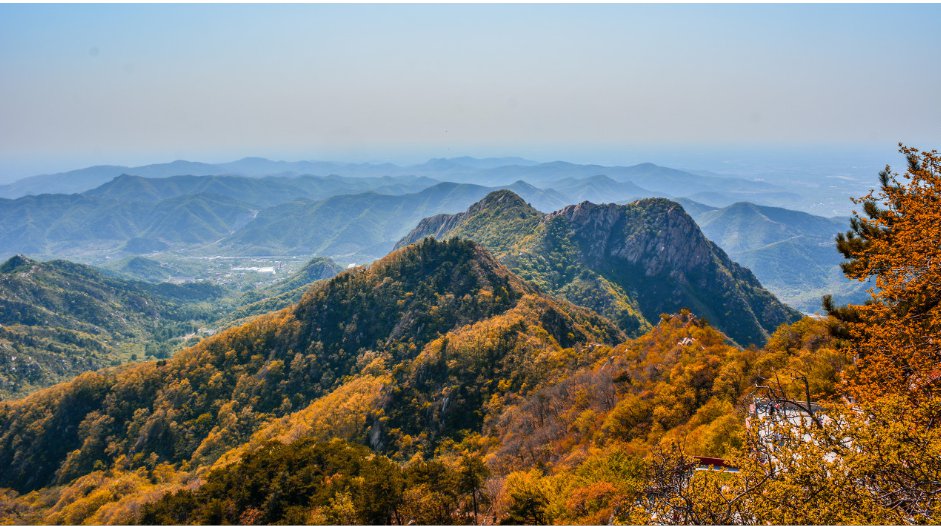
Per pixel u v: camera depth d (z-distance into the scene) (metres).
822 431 18.25
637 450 46.72
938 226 23.83
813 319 53.56
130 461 130.88
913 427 17.08
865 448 17.00
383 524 59.06
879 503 16.16
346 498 63.41
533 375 107.69
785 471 17.59
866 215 32.59
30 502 125.56
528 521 44.97
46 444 143.62
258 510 73.00
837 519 15.98
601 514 35.16
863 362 27.25
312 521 62.72
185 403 144.00
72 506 109.19
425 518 55.31
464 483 55.78
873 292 27.20
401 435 107.56
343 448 88.94
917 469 16.02
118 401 149.50
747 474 18.31
